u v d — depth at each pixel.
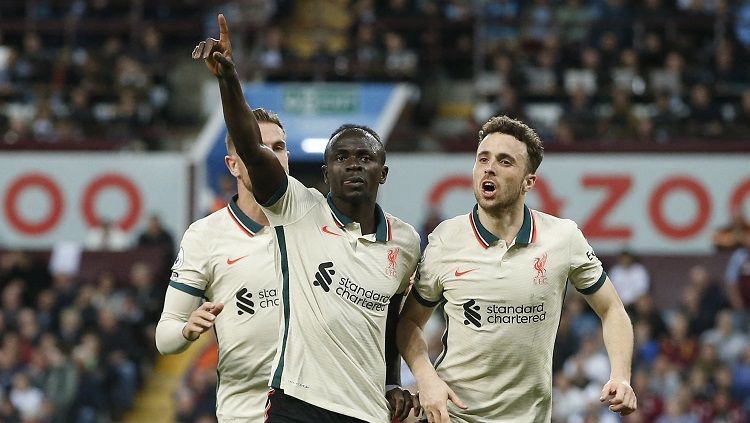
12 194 56.28
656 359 43.06
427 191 54.22
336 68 62.09
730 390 42.16
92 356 46.75
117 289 52.09
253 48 66.19
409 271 18.31
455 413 18.33
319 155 54.75
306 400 17.22
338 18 69.75
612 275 48.31
